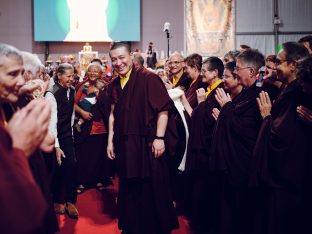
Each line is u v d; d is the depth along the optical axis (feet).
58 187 12.69
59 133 12.12
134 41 40.29
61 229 11.55
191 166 10.55
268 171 7.62
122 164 9.61
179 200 12.66
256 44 41.83
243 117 8.68
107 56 40.19
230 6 41.06
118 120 9.70
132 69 9.66
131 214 9.74
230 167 8.67
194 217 10.85
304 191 7.33
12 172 2.81
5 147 2.94
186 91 13.46
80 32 39.14
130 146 9.36
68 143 12.36
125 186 9.80
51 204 5.60
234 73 9.11
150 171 9.58
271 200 7.61
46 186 5.46
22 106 5.66
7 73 4.25
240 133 8.59
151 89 9.41
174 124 10.18
